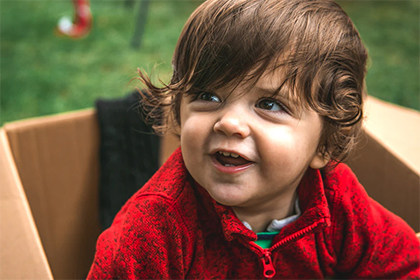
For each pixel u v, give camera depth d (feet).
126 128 3.45
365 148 2.87
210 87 1.56
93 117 3.39
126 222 1.94
